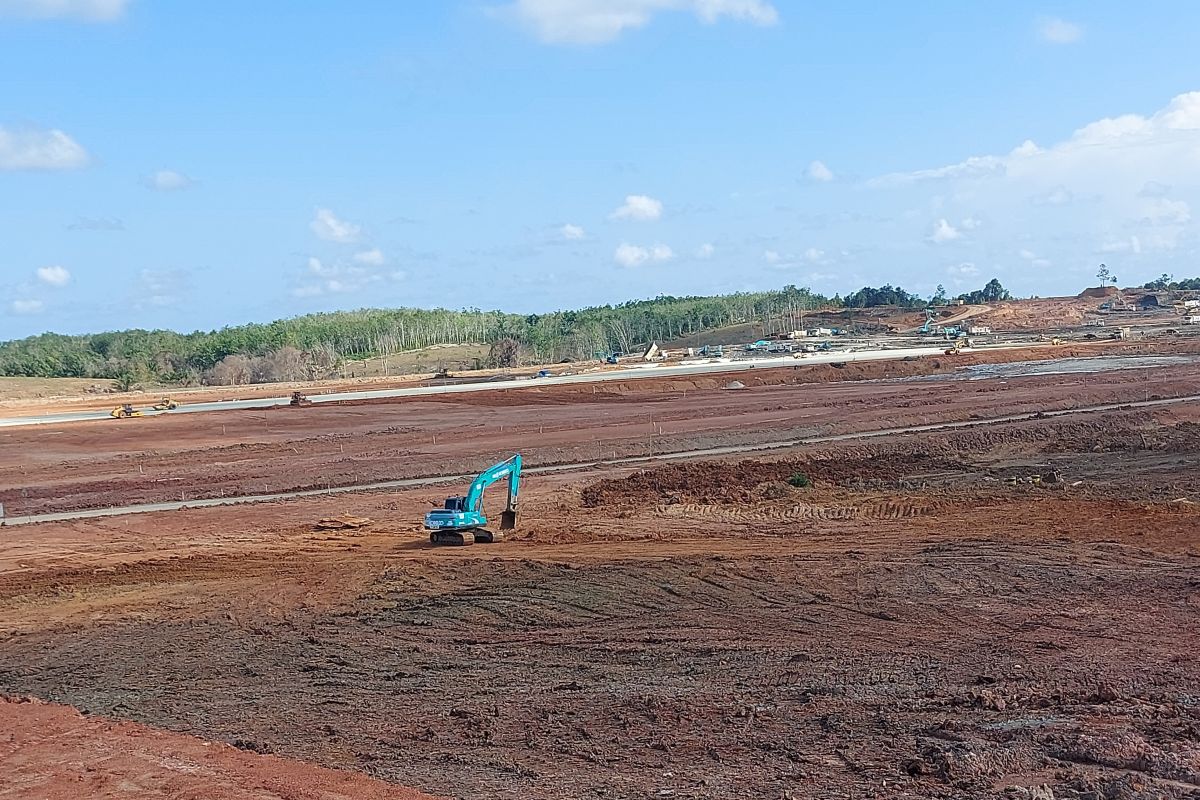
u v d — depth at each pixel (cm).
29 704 1956
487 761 1633
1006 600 2664
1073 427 6488
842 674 2073
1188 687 1847
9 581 3578
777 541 3656
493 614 2831
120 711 2117
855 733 1670
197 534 4341
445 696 2102
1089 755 1466
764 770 1521
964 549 3291
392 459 6219
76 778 1490
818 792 1412
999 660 2120
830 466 5488
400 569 3453
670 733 1733
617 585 3047
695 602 2825
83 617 3069
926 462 5603
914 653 2223
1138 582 2778
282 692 2220
